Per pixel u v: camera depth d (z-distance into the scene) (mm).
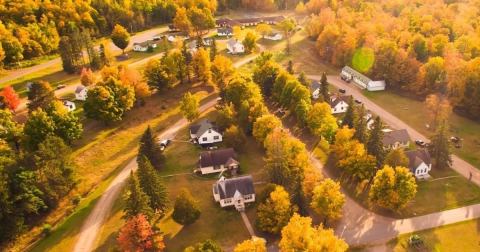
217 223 92812
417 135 128375
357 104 148375
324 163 114250
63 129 115938
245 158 116125
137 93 141500
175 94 152750
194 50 185000
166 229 90938
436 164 111938
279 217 86812
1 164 93250
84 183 106438
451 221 93312
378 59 162750
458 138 126375
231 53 196625
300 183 91000
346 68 171750
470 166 113375
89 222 93938
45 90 133000
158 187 91750
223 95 140875
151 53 193375
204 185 105375
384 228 91438
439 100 134000
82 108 141750
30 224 92875
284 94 137750
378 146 105188
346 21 199500
